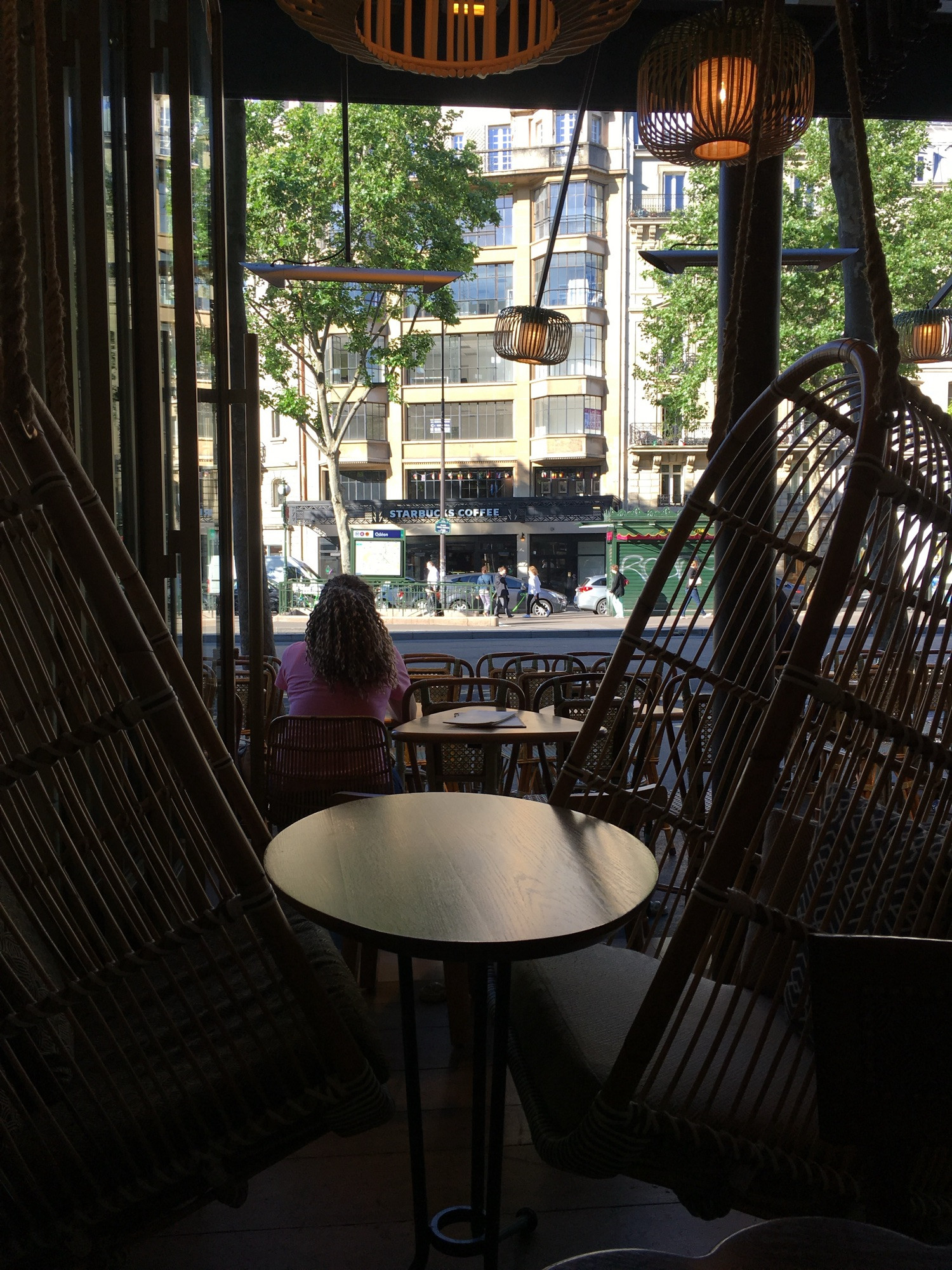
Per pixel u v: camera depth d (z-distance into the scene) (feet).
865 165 4.81
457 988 8.78
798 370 6.75
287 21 16.56
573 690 15.08
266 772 12.06
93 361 9.20
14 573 6.46
